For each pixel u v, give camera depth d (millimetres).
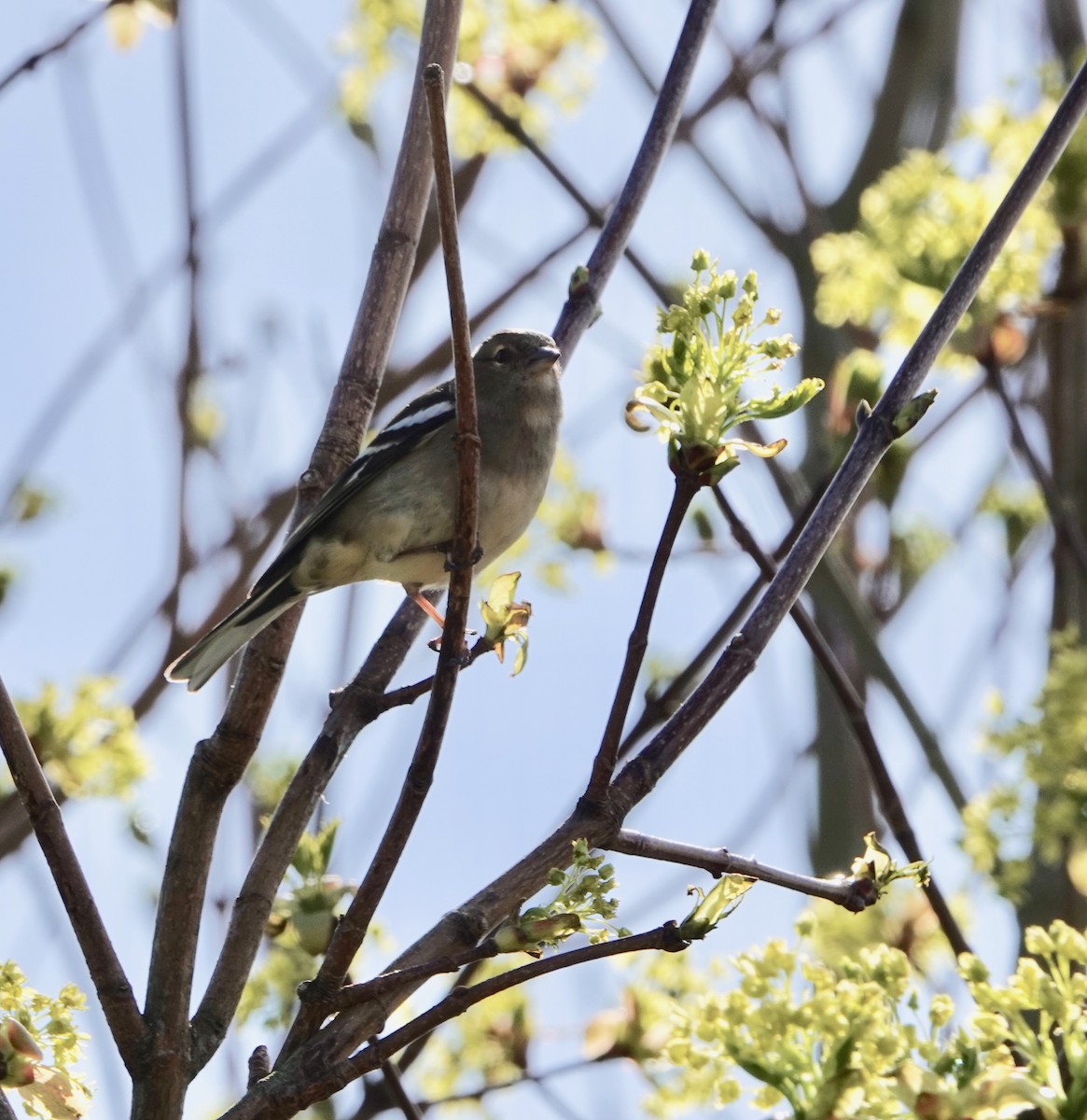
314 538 11734
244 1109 6508
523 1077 10359
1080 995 6137
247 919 7816
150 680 12219
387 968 6898
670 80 10844
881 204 11898
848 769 12867
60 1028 6785
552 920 6293
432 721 6867
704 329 6629
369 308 9062
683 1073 8812
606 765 6859
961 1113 5766
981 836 9805
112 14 11188
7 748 6922
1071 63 12898
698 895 6348
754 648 7383
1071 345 12078
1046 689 9836
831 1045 6082
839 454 11094
